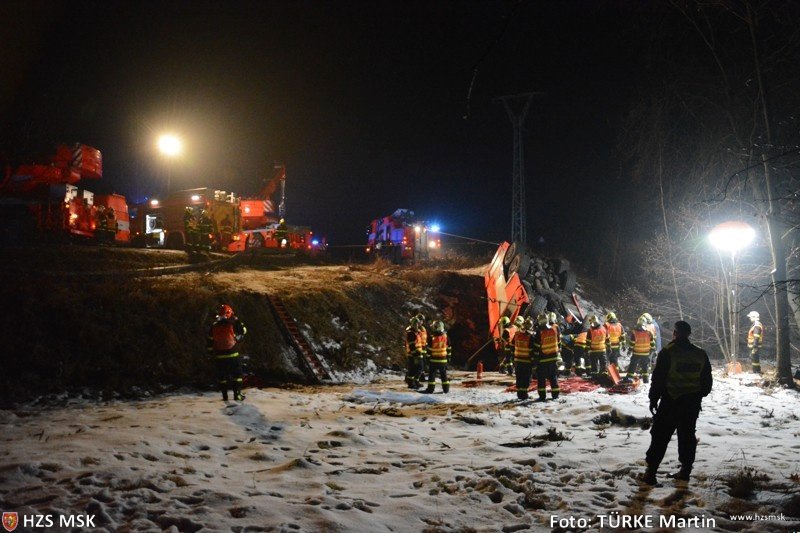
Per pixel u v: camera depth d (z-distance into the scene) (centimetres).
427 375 1906
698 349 652
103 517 509
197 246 2520
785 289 1527
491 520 535
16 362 1373
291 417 1019
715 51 1853
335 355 1866
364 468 695
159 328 1612
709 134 2158
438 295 2555
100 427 879
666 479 644
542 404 1228
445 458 754
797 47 1705
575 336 1830
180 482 611
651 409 652
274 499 565
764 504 553
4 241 2247
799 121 1822
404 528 512
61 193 2391
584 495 593
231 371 1203
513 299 2080
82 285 1772
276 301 1975
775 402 1247
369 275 2609
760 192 1797
